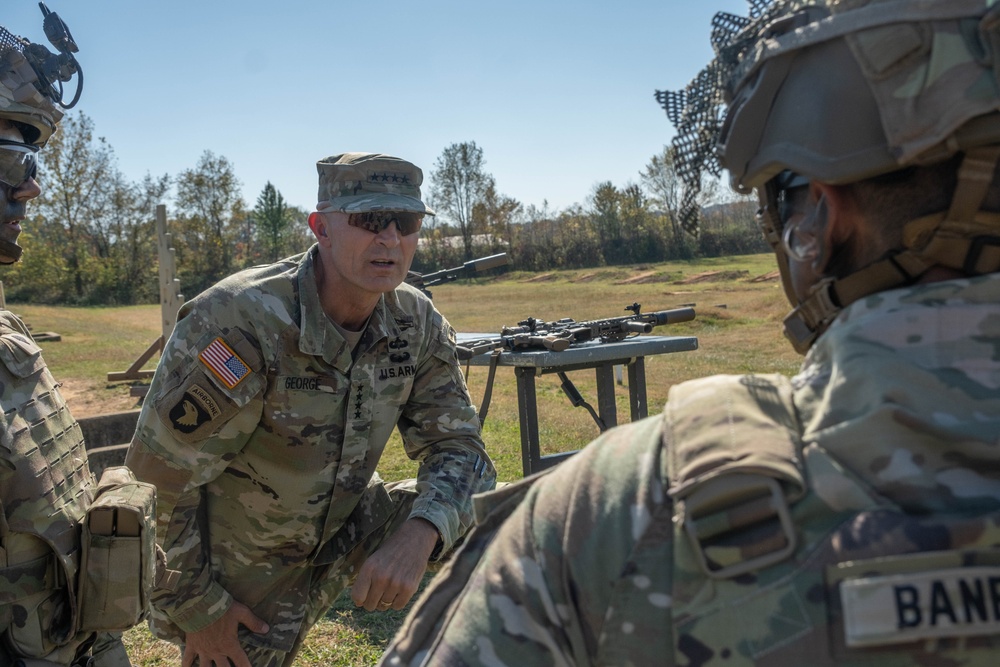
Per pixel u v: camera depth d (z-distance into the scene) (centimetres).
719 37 91
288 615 259
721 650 65
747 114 78
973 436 64
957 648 60
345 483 249
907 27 68
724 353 1158
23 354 167
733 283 2902
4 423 156
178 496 230
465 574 88
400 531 241
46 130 179
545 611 74
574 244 5031
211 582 242
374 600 232
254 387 228
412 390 262
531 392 483
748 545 65
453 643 77
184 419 225
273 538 249
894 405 66
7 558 156
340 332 238
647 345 470
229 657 247
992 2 66
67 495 167
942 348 68
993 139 67
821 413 70
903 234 73
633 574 70
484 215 5216
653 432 76
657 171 4603
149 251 4844
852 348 71
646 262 4816
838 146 72
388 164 230
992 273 71
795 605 63
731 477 67
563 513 76
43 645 161
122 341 1775
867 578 61
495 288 3766
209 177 5219
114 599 165
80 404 947
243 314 228
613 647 69
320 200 232
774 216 85
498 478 583
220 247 5281
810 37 72
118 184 4703
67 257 4591
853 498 65
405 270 236
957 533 61
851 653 61
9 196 171
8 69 168
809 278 81
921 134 67
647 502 71
